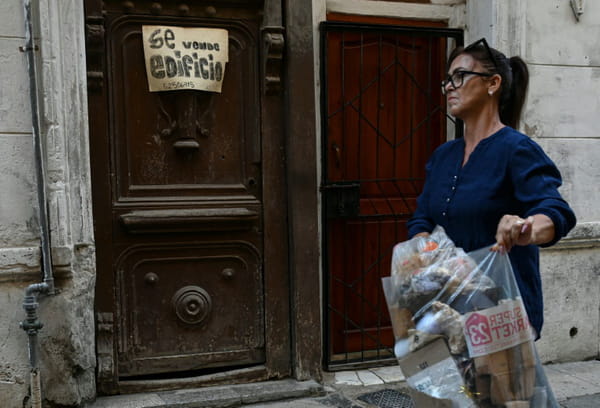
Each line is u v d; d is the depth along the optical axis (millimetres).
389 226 3977
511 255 1905
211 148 3455
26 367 3018
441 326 1768
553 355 4027
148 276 3367
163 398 3273
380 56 3801
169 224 3330
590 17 3998
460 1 4031
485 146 1932
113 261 3297
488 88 1967
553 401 1876
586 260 4062
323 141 3699
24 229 2996
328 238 3787
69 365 3064
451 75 2018
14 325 2990
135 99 3316
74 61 3021
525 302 1902
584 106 4016
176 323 3436
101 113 3229
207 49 3373
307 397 3430
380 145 3943
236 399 3301
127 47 3289
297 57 3438
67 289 3037
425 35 3875
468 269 1795
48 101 2941
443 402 1761
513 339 1761
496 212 1883
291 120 3459
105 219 3268
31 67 2906
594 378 3785
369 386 3604
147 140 3348
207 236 3451
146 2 3283
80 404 3117
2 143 2947
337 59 3799
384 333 4020
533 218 1688
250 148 3514
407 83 3971
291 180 3488
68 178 3025
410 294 1830
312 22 3473
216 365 3512
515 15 3803
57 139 2959
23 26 2955
